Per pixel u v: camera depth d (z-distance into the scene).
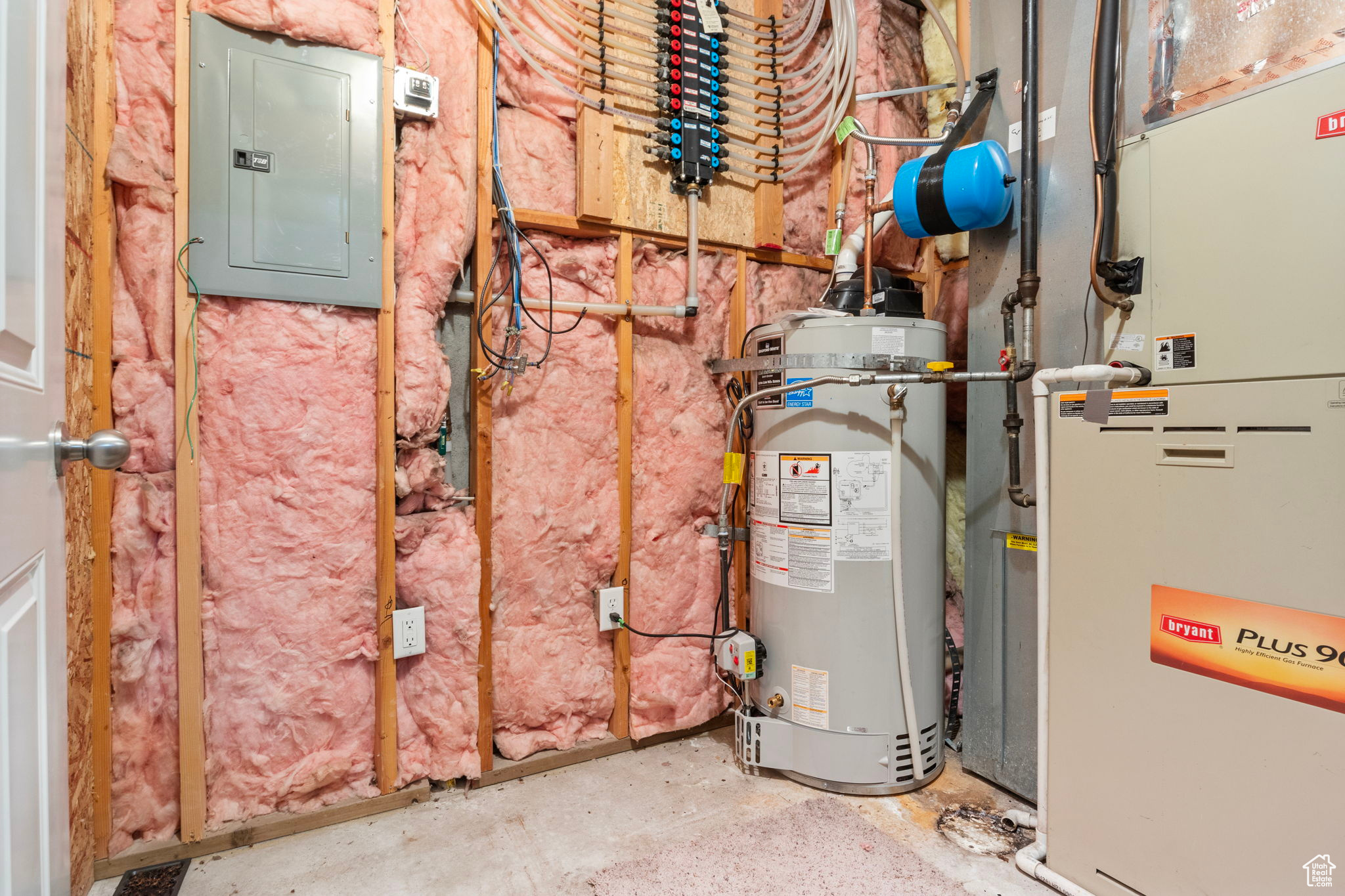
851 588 1.63
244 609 1.46
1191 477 1.14
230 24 1.40
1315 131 1.08
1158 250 1.32
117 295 1.35
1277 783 1.04
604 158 1.78
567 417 1.83
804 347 1.68
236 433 1.44
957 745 1.91
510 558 1.76
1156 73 1.35
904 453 1.66
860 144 2.23
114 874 1.32
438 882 1.32
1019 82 1.67
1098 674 1.28
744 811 1.58
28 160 0.88
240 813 1.46
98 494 1.30
